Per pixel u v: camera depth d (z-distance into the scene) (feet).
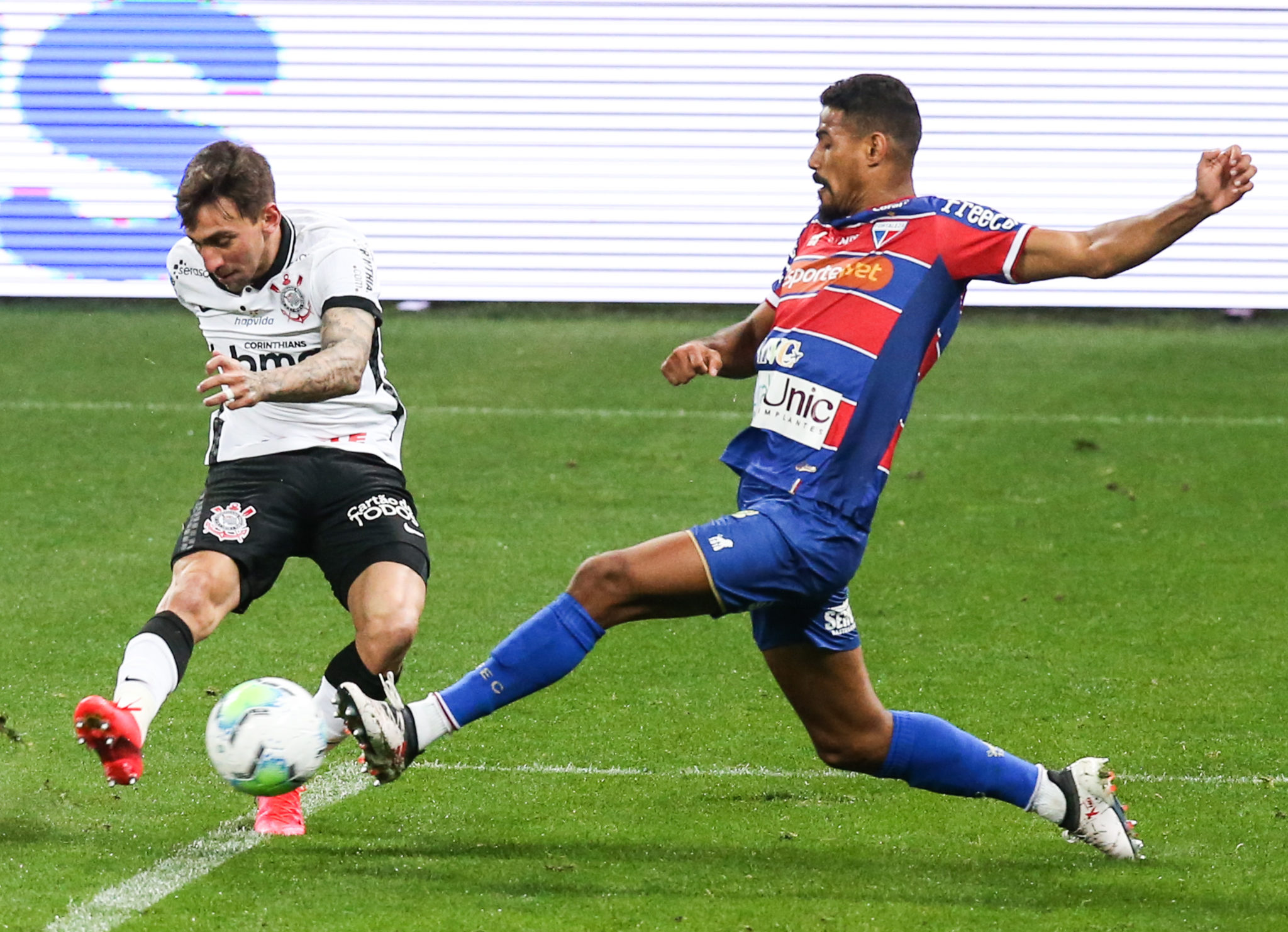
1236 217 166.71
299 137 173.37
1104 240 43.80
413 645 73.56
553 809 52.01
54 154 171.01
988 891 44.24
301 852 46.91
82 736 40.42
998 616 78.69
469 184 173.68
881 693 66.59
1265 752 58.90
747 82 171.42
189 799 51.85
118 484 103.60
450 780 55.11
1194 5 166.61
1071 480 106.63
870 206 46.24
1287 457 112.88
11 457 110.01
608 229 173.27
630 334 161.68
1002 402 129.80
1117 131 169.17
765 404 46.14
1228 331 162.40
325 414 49.60
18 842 47.03
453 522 95.91
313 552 49.67
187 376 137.69
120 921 40.47
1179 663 70.95
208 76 172.14
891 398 44.57
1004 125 170.09
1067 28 168.55
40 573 83.97
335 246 48.60
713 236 173.17
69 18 170.19
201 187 46.37
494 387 135.03
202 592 46.42
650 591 43.39
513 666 43.70
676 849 47.91
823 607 45.75
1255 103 166.81
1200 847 48.55
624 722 62.54
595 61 171.83
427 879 44.45
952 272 44.91
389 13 171.94
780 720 63.00
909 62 170.40
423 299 174.81
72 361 143.23
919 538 93.30
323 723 43.78
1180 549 91.09
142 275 171.63
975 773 47.11
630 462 110.73
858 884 44.70
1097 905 43.14
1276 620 77.77
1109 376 140.77
